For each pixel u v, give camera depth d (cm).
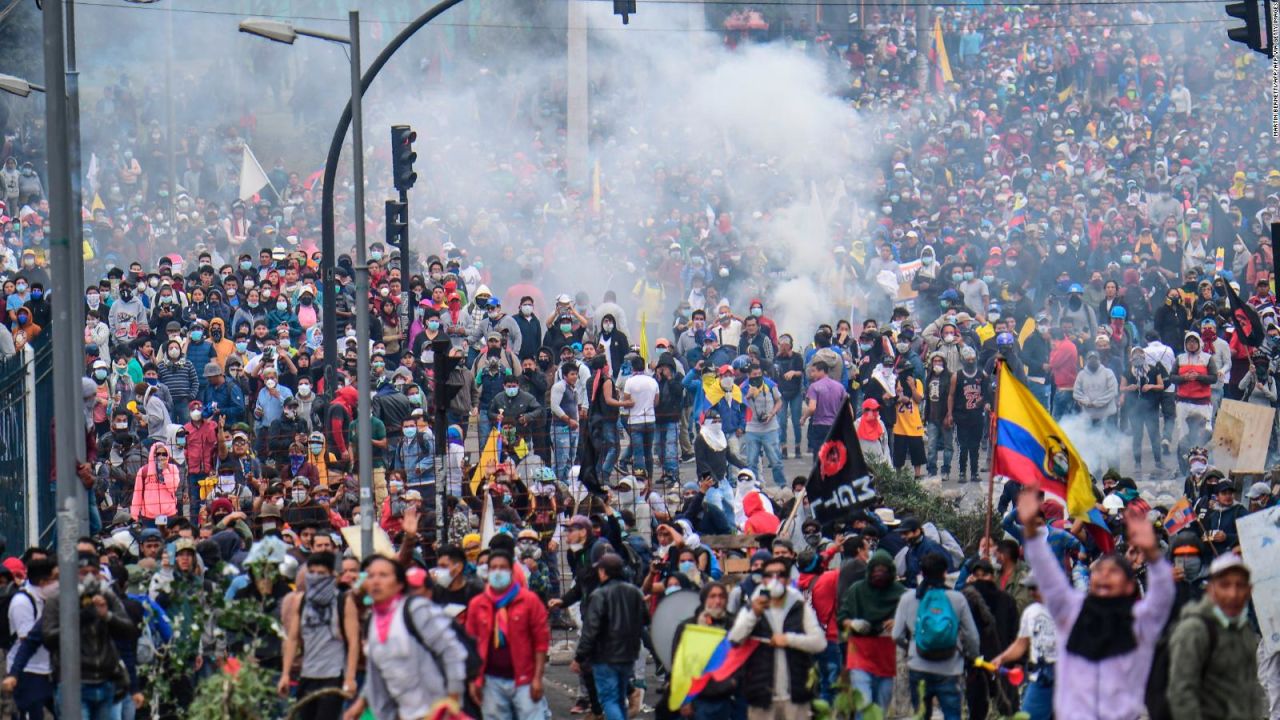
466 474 7175
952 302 9919
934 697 4612
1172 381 8831
